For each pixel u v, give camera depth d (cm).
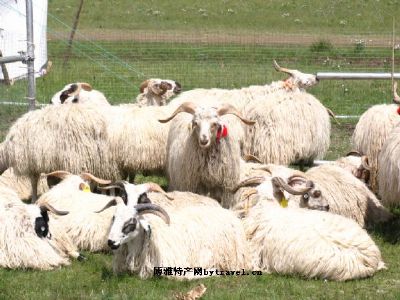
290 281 1096
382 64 3147
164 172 1520
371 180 1527
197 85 2658
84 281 1088
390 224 1408
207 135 1233
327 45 3572
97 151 1420
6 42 2622
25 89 1978
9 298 1025
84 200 1292
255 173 1382
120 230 1038
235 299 1023
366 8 4831
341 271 1092
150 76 2805
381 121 1516
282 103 1544
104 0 5172
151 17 4784
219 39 3916
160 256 1093
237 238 1166
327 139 1594
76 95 1698
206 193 1344
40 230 1164
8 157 1441
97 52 3394
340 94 2605
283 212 1181
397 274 1138
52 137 1393
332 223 1145
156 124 1489
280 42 3788
